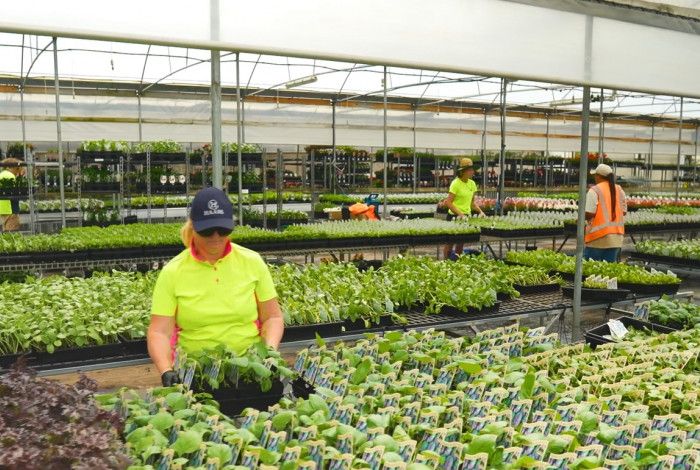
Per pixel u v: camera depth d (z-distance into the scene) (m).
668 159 35.56
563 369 3.96
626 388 3.60
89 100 20.83
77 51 17.97
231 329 4.17
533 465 2.55
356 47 3.69
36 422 2.38
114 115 21.23
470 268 7.69
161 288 4.07
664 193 30.73
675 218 15.47
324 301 5.71
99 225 14.66
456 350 4.26
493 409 3.07
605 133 30.73
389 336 4.30
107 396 3.09
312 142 24.53
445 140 27.06
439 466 2.71
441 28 3.89
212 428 2.81
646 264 11.46
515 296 6.83
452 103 26.20
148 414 2.90
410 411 3.10
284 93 23.27
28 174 13.59
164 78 19.88
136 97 21.41
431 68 3.99
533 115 28.81
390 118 25.75
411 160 26.09
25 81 19.38
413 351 4.18
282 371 3.53
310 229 11.34
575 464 2.59
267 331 4.25
